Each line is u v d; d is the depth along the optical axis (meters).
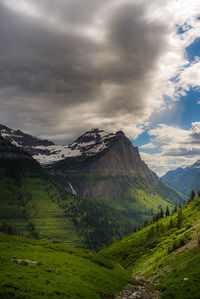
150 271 66.81
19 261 40.72
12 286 27.50
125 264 108.19
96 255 75.62
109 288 40.41
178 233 101.94
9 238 69.75
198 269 42.00
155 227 144.00
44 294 27.62
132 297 37.59
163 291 39.12
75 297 29.95
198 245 57.66
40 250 58.62
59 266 43.94
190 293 32.16
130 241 155.50
